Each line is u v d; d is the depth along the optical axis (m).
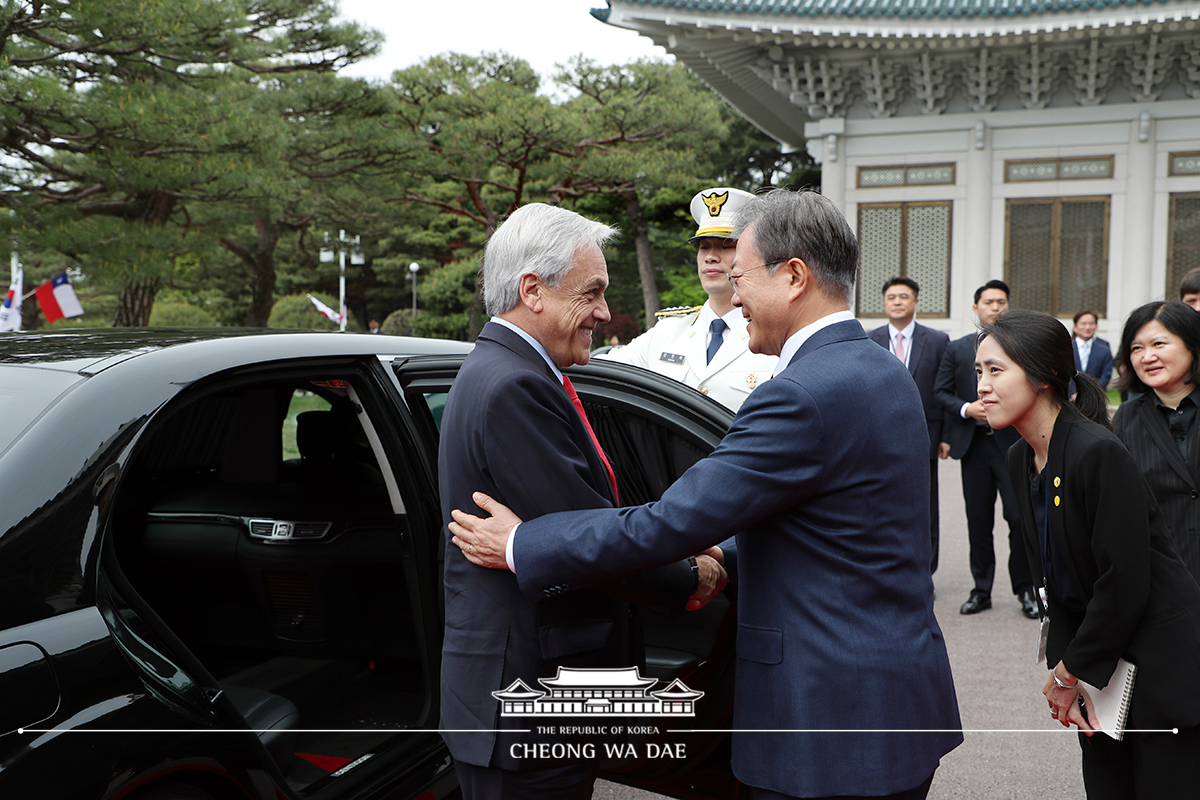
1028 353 1.84
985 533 4.78
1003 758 3.05
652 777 2.02
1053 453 1.85
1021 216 17.48
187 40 11.67
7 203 12.19
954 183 17.56
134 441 1.54
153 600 2.77
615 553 1.42
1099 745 1.95
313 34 18.81
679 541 1.41
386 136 18.86
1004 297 4.98
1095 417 1.90
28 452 1.40
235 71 14.77
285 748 2.15
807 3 17.12
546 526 1.46
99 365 1.64
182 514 2.72
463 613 1.58
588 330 1.66
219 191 12.89
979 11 15.57
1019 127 17.31
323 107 18.02
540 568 1.45
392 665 2.70
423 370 2.24
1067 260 17.30
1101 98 16.95
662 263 37.16
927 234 17.78
